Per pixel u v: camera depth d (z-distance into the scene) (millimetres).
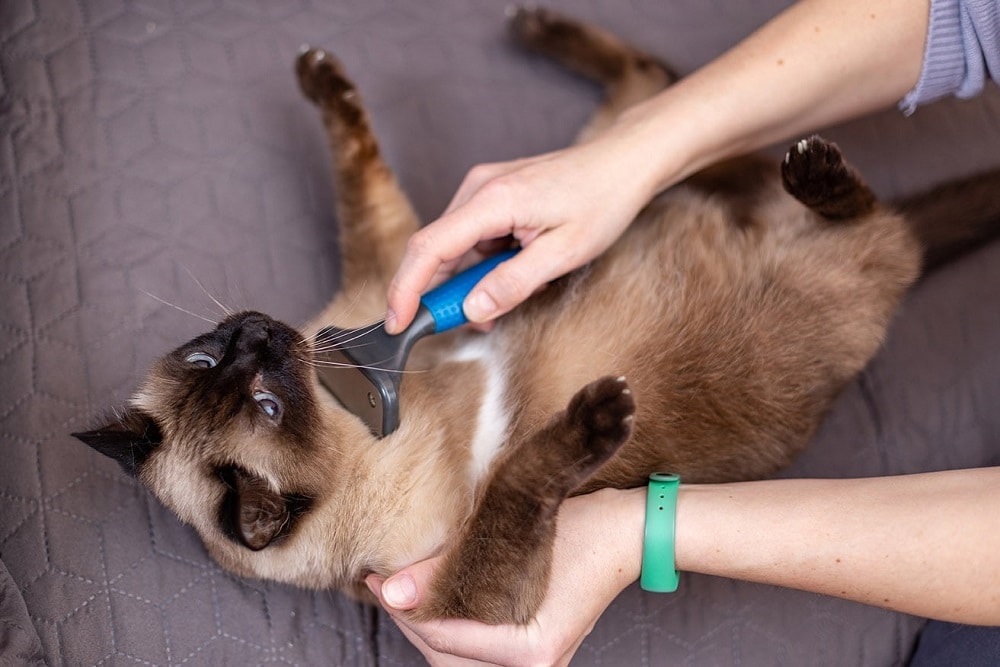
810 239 1678
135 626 1536
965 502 1264
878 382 1836
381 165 1832
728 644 1645
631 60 2021
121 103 1861
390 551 1549
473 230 1386
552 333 1650
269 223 1852
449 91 2010
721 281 1653
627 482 1569
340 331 1492
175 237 1795
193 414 1562
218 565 1604
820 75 1551
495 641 1303
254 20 1984
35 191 1761
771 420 1628
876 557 1265
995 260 1910
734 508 1342
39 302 1687
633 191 1493
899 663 1677
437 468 1568
